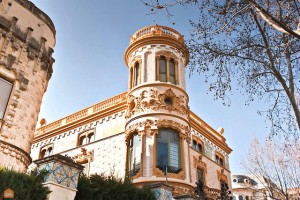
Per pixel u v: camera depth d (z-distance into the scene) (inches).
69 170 374.9
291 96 450.6
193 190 861.8
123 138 1005.8
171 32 1125.1
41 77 712.4
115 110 1094.4
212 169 1192.2
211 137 1273.4
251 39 506.9
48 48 754.2
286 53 482.9
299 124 427.8
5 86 619.2
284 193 1181.7
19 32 674.8
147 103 951.0
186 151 926.4
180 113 960.9
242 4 458.0
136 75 1057.5
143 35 1112.2
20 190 305.9
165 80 1013.2
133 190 470.0
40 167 369.4
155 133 902.4
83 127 1163.9
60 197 347.9
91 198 406.9
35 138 1304.1
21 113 626.8
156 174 837.8
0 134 572.1
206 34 477.4
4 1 661.9
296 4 443.8
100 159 1027.9
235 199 2023.9
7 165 562.6
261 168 1269.7
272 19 398.3
